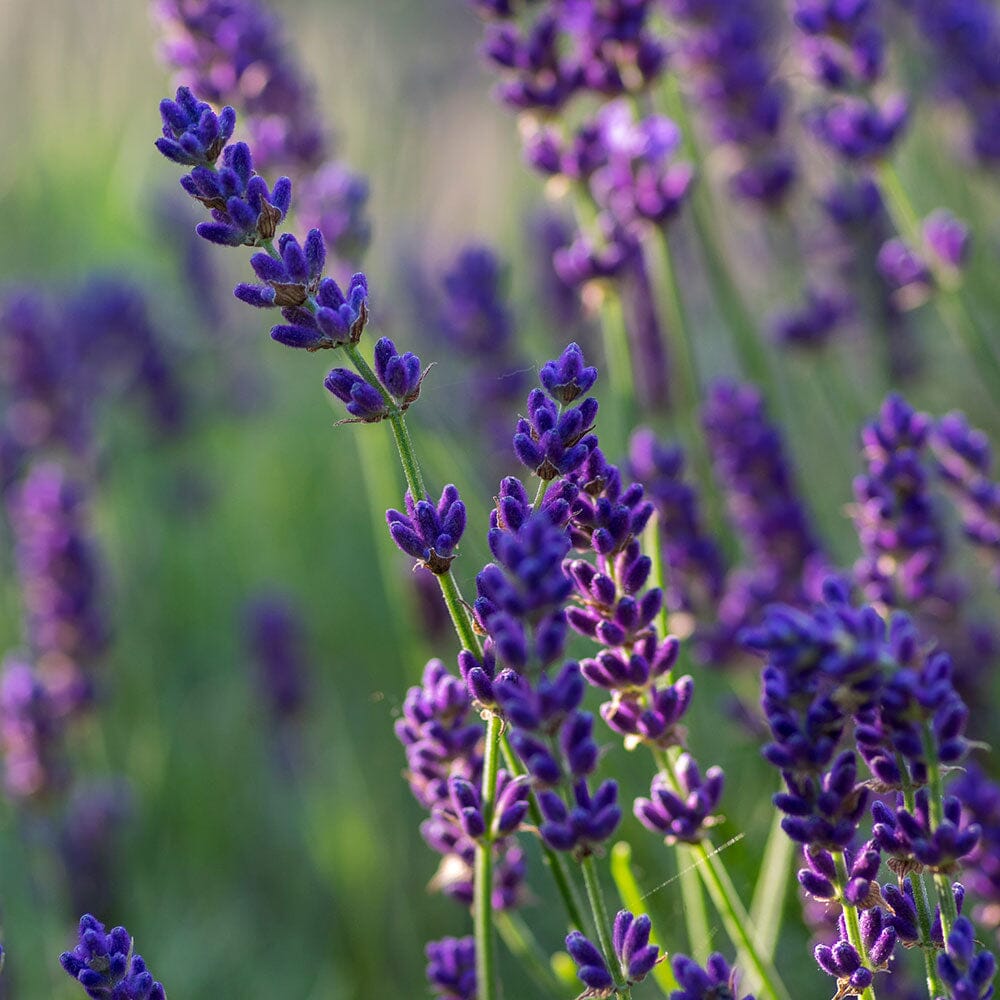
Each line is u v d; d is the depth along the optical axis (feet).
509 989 17.48
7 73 37.45
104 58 37.91
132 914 19.38
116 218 36.29
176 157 8.95
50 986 18.39
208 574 27.17
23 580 21.29
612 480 8.86
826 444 23.16
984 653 15.84
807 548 17.10
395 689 24.81
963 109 23.61
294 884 22.27
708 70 22.08
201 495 27.45
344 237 17.90
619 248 17.47
